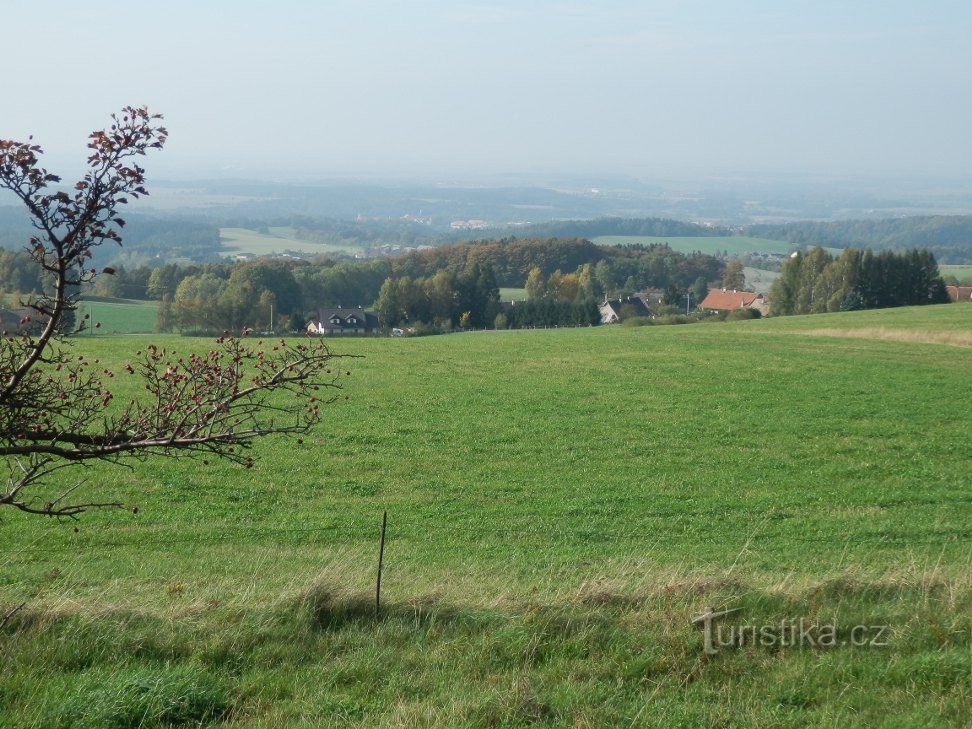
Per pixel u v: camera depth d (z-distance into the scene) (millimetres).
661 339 58312
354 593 10734
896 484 24656
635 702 8562
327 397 35250
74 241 7215
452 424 31750
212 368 7961
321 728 8062
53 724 7902
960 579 11398
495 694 8516
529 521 20859
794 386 39875
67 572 15062
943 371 44000
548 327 106812
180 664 9078
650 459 27391
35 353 7480
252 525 20266
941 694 8586
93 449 7844
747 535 19500
